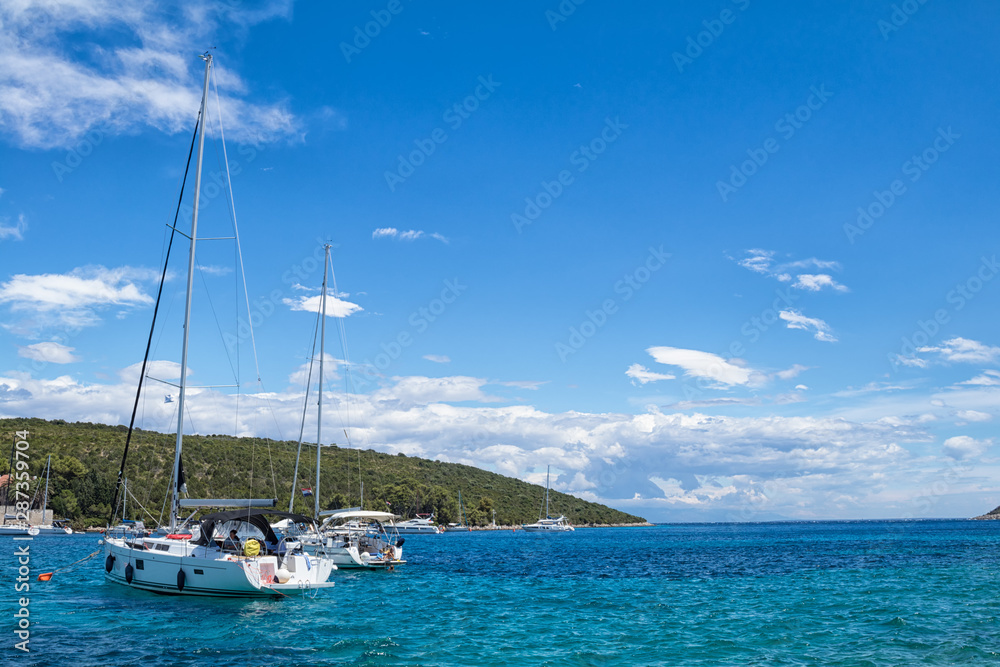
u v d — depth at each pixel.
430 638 20.08
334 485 109.62
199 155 30.28
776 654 18.31
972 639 19.83
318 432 47.25
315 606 25.95
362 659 17.47
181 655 17.70
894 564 47.03
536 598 29.16
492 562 51.00
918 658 17.69
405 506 124.56
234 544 26.81
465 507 147.75
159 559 26.62
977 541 81.50
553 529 155.25
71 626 21.27
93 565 40.94
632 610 25.78
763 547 74.38
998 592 30.33
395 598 28.66
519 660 17.53
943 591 31.00
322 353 48.16
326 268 49.09
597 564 49.41
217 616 23.11
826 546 74.44
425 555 60.19
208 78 30.59
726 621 23.31
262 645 18.91
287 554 27.03
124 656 17.55
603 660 17.66
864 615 24.39
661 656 18.09
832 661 17.50
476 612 25.02
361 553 41.06
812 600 28.48
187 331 29.16
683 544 84.94
